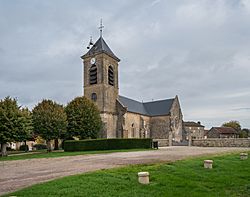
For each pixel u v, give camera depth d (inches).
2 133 1333.7
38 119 1644.9
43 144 2345.0
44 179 460.1
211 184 390.6
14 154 1499.8
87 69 2220.7
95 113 1881.2
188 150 1269.7
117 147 1454.2
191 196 321.1
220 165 565.0
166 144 2111.2
